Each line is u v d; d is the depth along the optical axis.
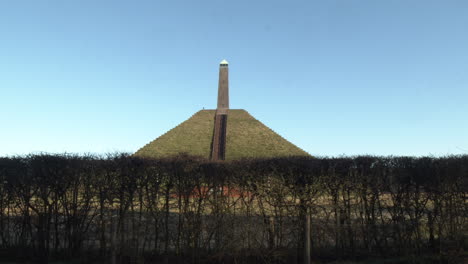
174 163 8.80
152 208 8.70
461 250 8.80
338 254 9.12
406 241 9.14
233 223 8.73
